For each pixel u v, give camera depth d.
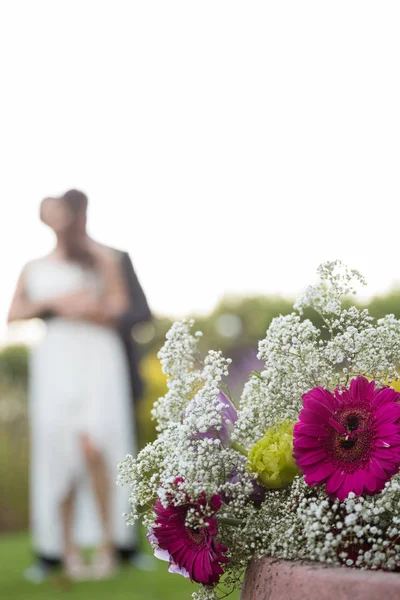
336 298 1.06
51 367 5.07
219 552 0.93
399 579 0.78
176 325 1.14
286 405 1.02
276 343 1.03
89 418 5.05
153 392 8.26
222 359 1.04
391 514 0.90
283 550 0.92
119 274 5.11
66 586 4.71
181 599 4.09
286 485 0.95
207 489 0.93
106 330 5.12
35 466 5.17
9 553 6.70
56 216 5.04
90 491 5.18
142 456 1.01
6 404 9.88
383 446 0.86
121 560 5.21
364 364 1.01
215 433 0.99
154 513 0.98
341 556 0.86
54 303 4.99
